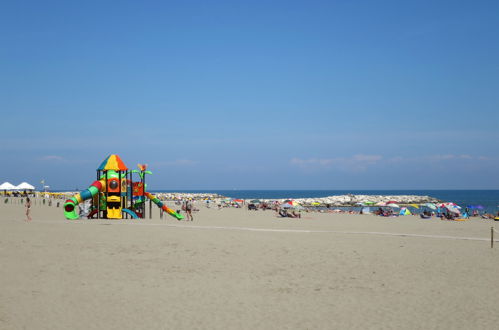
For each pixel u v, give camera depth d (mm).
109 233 20906
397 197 122562
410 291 10938
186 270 13039
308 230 26594
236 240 19609
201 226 27188
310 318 8672
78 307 9094
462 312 9172
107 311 8875
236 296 10258
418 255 16438
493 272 13414
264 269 13398
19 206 53094
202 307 9305
